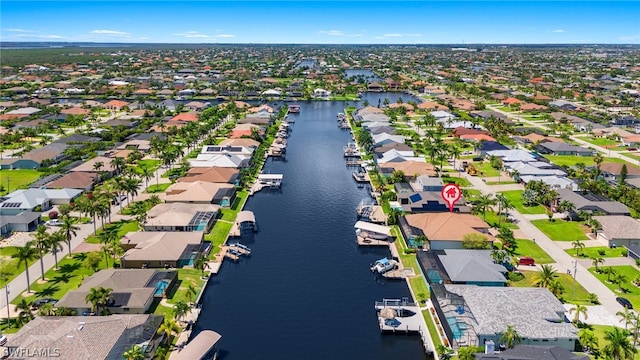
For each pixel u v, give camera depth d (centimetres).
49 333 9775
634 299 12300
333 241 16525
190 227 16338
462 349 9862
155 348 10062
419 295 12700
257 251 15675
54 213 17462
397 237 16525
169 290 12719
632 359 9581
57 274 13375
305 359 10594
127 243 14888
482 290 11844
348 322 11962
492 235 16125
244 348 10900
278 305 12631
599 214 17138
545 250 15200
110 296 11656
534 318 10675
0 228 15875
